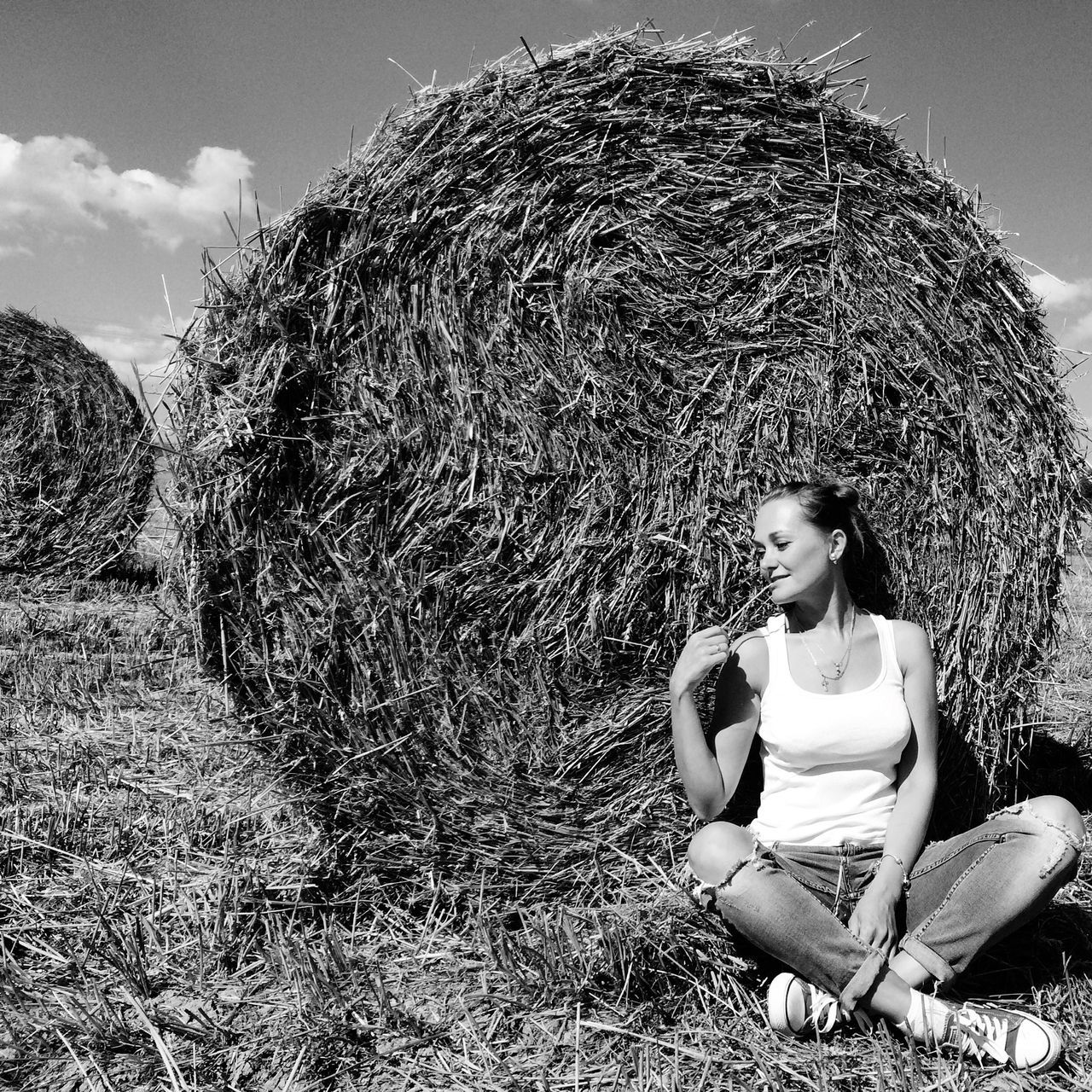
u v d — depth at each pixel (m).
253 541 2.52
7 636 5.76
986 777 2.79
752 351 2.61
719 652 2.21
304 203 2.52
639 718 2.60
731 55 2.65
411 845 2.60
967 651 2.72
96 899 2.61
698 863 2.14
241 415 2.46
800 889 2.06
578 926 2.42
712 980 2.21
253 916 2.52
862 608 2.55
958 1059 1.91
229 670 2.60
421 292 2.56
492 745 2.57
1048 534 2.75
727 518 2.60
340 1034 2.04
